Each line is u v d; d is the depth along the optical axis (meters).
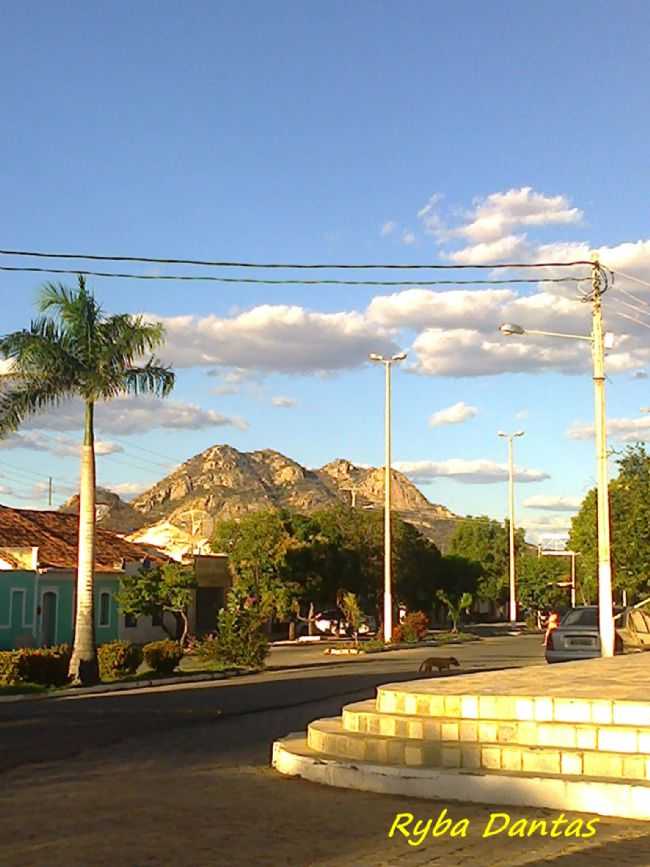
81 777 11.97
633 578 42.56
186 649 42.34
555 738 10.66
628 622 30.59
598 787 9.72
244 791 10.93
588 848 8.51
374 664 34.31
